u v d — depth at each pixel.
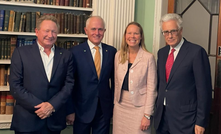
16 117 2.52
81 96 2.88
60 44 3.58
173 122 2.46
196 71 2.35
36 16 3.45
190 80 2.42
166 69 2.57
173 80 2.46
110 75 3.06
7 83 3.50
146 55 2.75
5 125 3.38
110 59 2.97
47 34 2.47
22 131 2.47
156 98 2.73
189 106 2.42
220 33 2.98
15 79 2.45
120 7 3.59
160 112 2.58
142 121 2.70
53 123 2.61
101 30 2.86
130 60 2.83
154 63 2.76
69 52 2.70
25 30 3.45
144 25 3.83
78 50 2.89
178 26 2.41
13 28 3.41
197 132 2.34
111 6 3.59
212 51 3.10
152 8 3.65
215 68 3.04
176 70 2.44
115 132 2.91
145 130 2.73
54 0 3.50
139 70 2.72
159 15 3.53
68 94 2.59
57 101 2.51
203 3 3.19
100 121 2.95
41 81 2.48
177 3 3.47
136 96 2.73
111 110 3.03
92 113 2.86
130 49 2.83
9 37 3.47
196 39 3.29
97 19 2.85
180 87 2.43
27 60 2.48
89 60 2.87
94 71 2.85
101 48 2.98
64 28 3.53
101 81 2.89
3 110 3.51
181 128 2.43
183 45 2.49
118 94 2.86
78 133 2.94
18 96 2.42
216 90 3.02
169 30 2.42
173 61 2.53
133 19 3.66
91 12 3.70
